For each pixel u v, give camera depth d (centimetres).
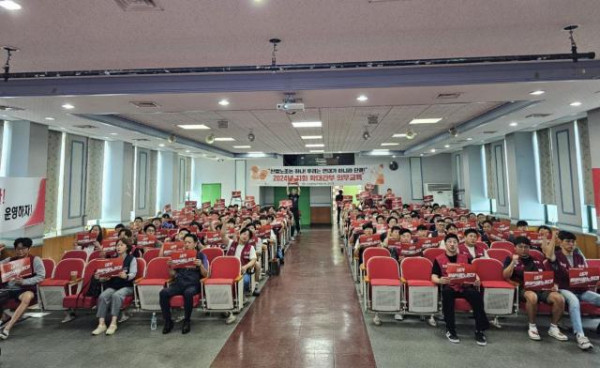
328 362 321
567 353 333
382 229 684
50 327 416
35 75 377
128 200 971
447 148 1216
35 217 470
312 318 436
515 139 906
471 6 276
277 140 1059
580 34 333
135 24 303
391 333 386
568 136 774
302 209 1631
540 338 364
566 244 390
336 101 492
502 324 407
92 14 283
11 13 280
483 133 846
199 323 425
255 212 1058
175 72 379
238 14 286
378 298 404
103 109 530
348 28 315
